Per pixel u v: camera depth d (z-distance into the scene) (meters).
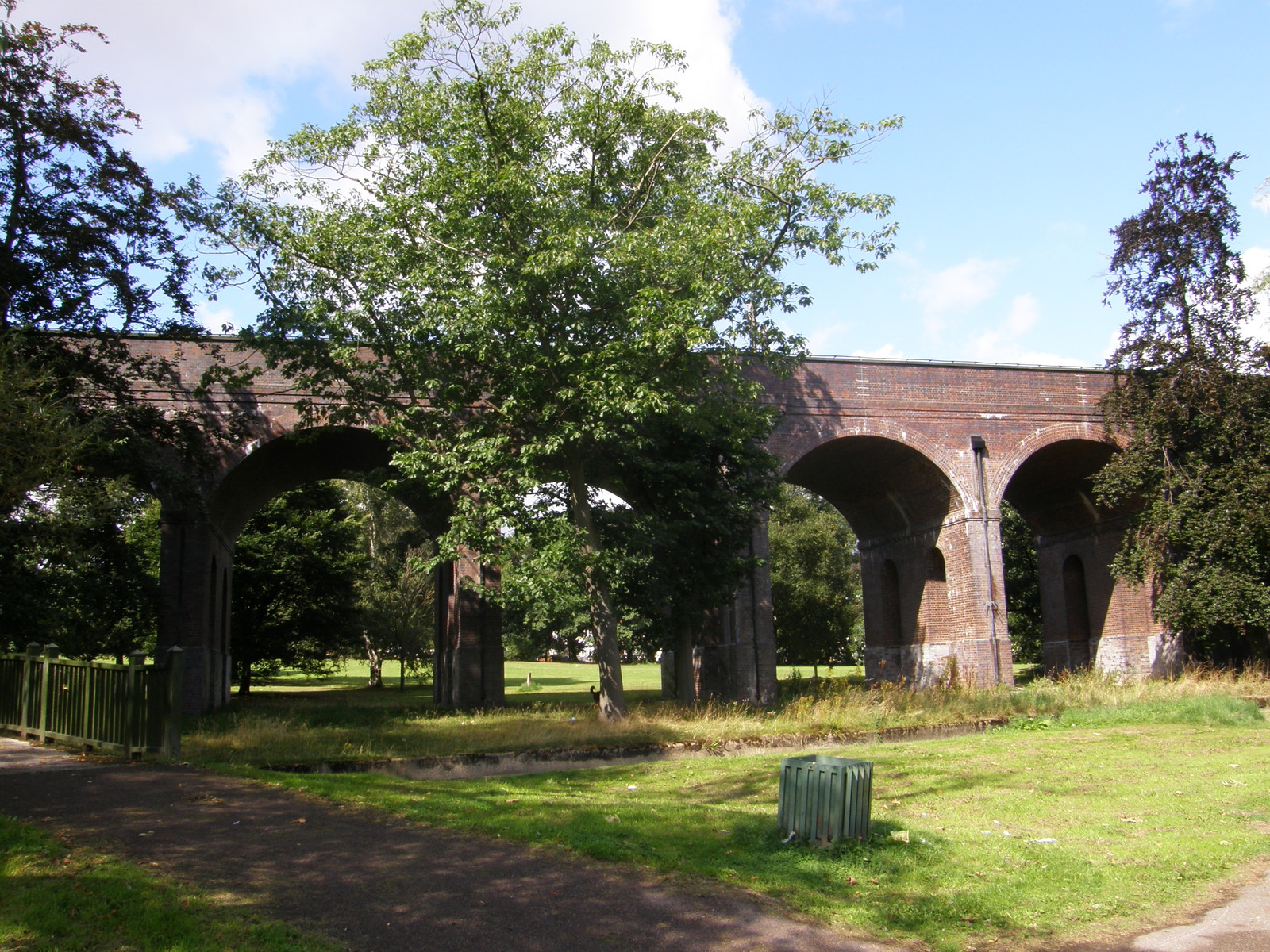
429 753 13.80
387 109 17.92
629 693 38.22
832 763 8.07
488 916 6.02
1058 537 33.34
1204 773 12.58
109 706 11.23
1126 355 26.73
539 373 16.61
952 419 27.41
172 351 23.00
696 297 16.09
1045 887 7.10
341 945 5.40
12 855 6.45
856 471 30.02
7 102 16.70
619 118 17.77
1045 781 11.95
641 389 15.48
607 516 19.23
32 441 10.17
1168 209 26.47
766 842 8.01
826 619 42.06
